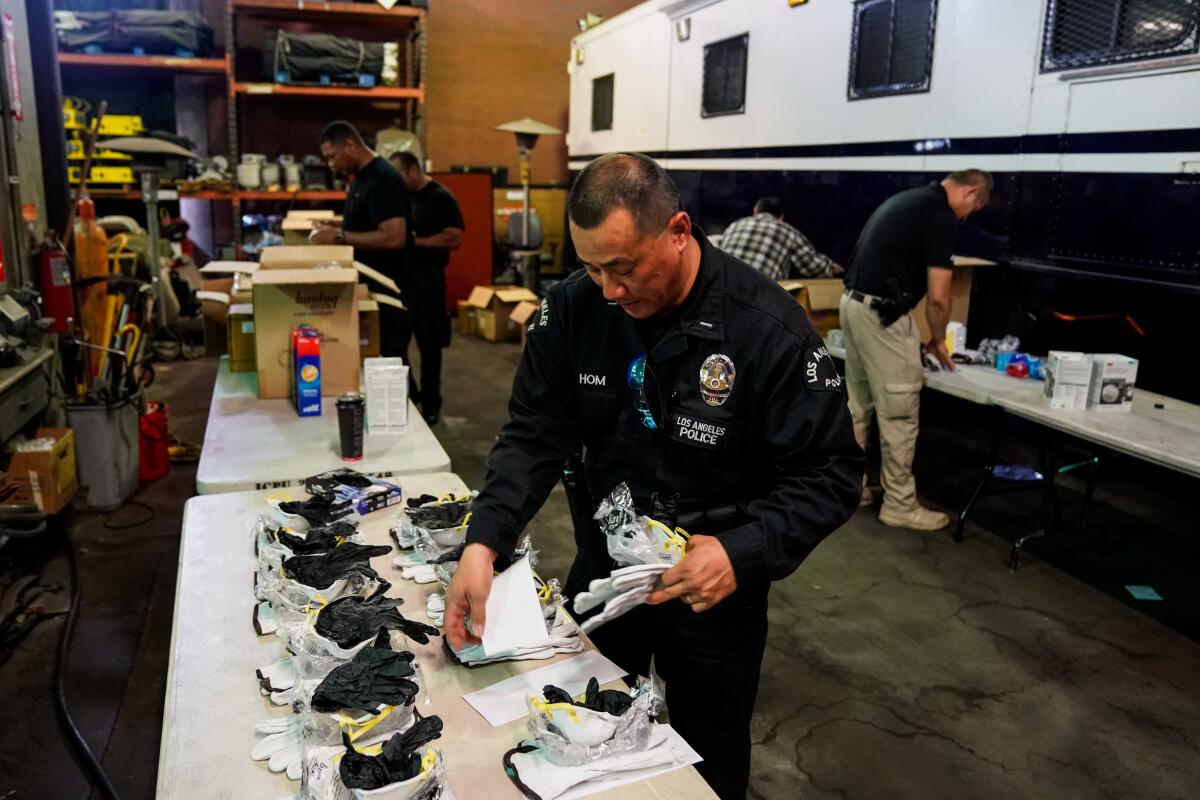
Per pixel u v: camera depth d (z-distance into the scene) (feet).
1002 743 7.59
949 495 13.20
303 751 3.51
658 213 3.79
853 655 8.95
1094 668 8.75
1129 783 7.11
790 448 4.18
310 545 4.96
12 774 7.03
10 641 8.87
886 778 7.14
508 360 22.26
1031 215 13.14
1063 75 12.35
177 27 25.02
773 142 18.76
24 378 10.77
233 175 26.07
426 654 4.30
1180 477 12.92
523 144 26.78
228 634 4.40
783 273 14.40
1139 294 11.75
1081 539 11.72
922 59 14.64
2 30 11.50
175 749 3.56
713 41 20.70
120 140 20.17
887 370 11.45
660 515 4.48
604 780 3.48
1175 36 10.86
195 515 5.83
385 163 13.79
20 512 9.48
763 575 3.91
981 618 9.70
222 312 12.58
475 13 31.32
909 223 11.04
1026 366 11.53
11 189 11.80
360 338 10.27
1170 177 11.12
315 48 26.12
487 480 4.64
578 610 3.86
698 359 4.31
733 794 5.05
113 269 21.35
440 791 3.28
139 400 13.15
